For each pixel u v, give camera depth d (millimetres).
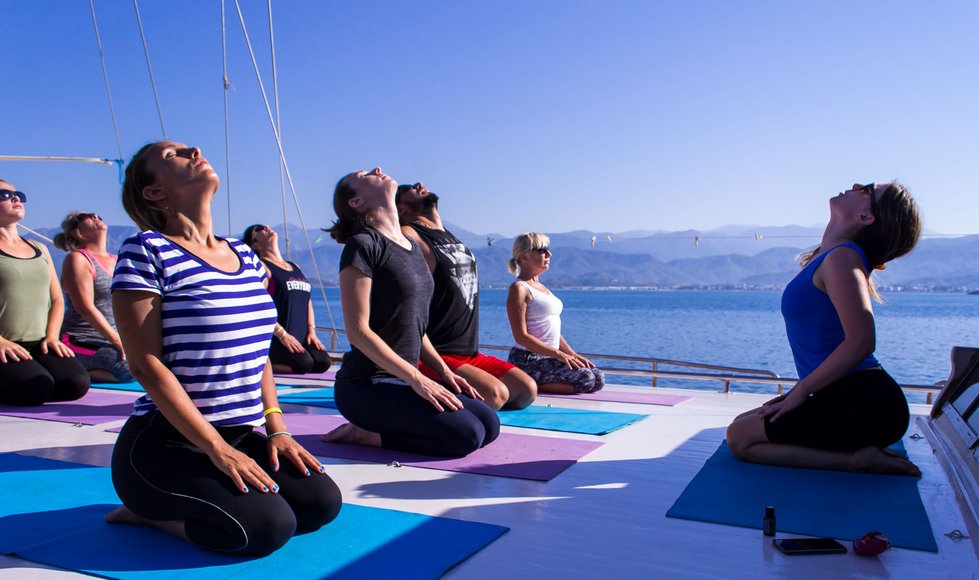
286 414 4117
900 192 2816
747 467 2848
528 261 5305
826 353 2834
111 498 2320
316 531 2018
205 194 1977
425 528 2051
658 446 3293
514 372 4258
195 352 1865
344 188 3180
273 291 5984
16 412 4027
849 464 2773
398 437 3082
